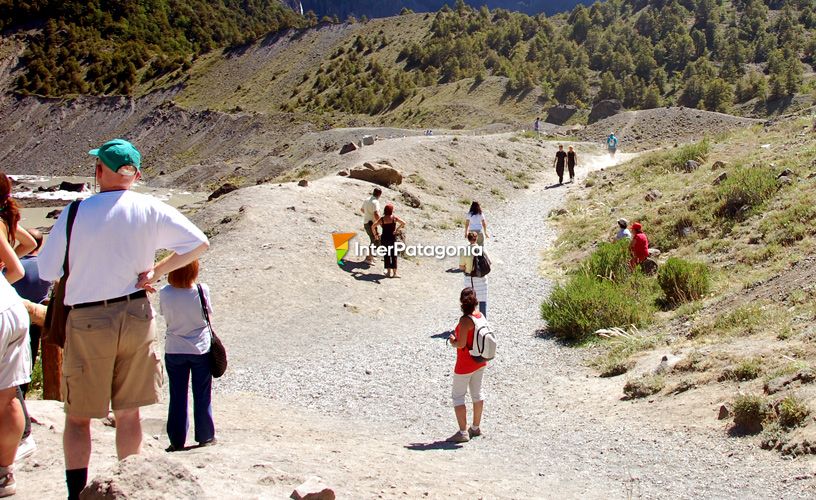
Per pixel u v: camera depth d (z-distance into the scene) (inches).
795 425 267.6
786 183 776.3
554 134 2677.2
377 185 1159.0
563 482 257.0
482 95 5034.5
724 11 7199.8
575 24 6958.7
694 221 777.6
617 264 679.7
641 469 266.4
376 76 6343.5
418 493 217.0
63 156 5698.8
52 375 319.6
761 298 470.6
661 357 409.4
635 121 2664.9
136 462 150.8
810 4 7052.2
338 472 232.4
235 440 285.4
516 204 1244.5
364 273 753.0
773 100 4399.6
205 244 171.9
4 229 196.7
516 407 382.9
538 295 687.1
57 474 209.0
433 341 546.3
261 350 535.2
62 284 166.2
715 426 296.5
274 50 7564.0
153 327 171.5
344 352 526.6
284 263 733.3
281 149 3454.7
